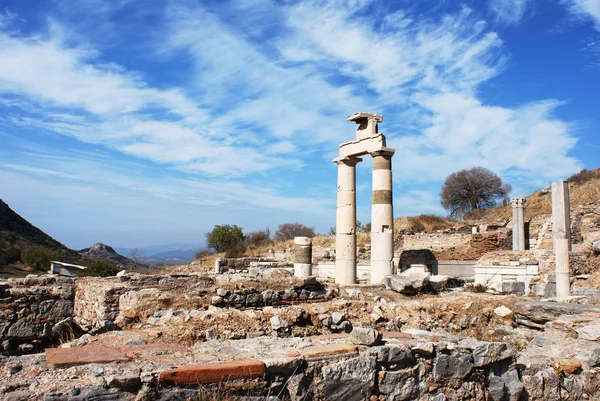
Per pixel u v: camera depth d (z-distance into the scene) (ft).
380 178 70.90
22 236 223.10
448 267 92.12
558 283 63.98
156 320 38.06
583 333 31.19
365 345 23.16
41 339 57.82
